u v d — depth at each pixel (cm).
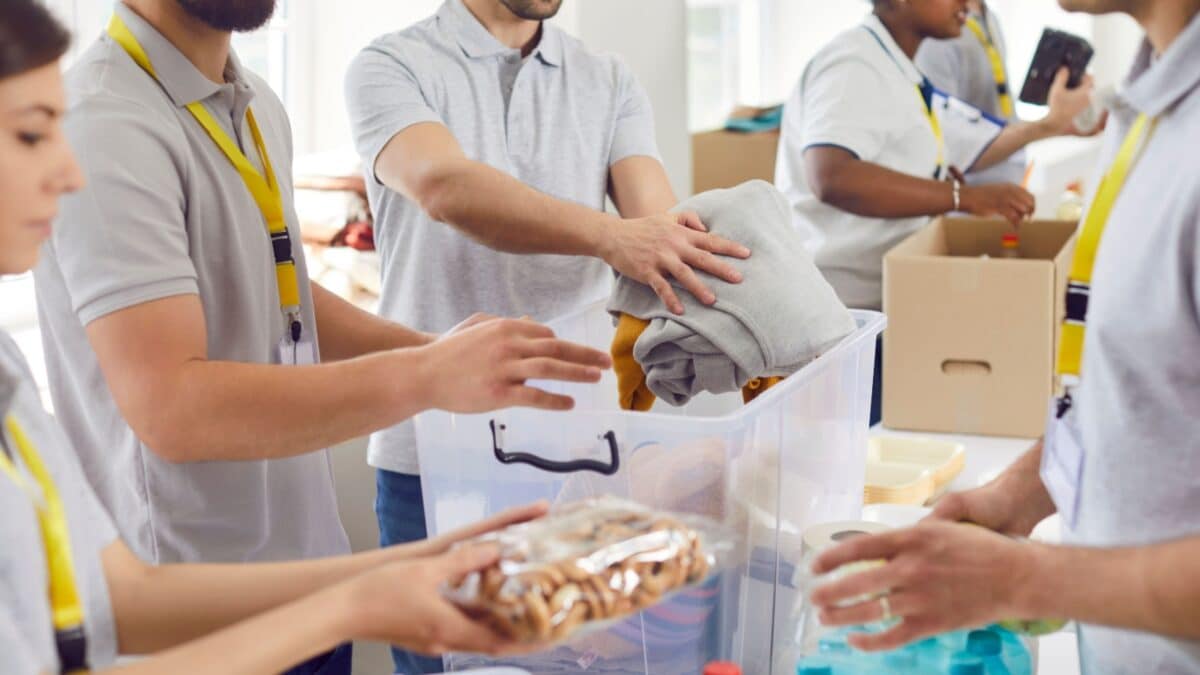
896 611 104
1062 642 151
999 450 229
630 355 158
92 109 141
